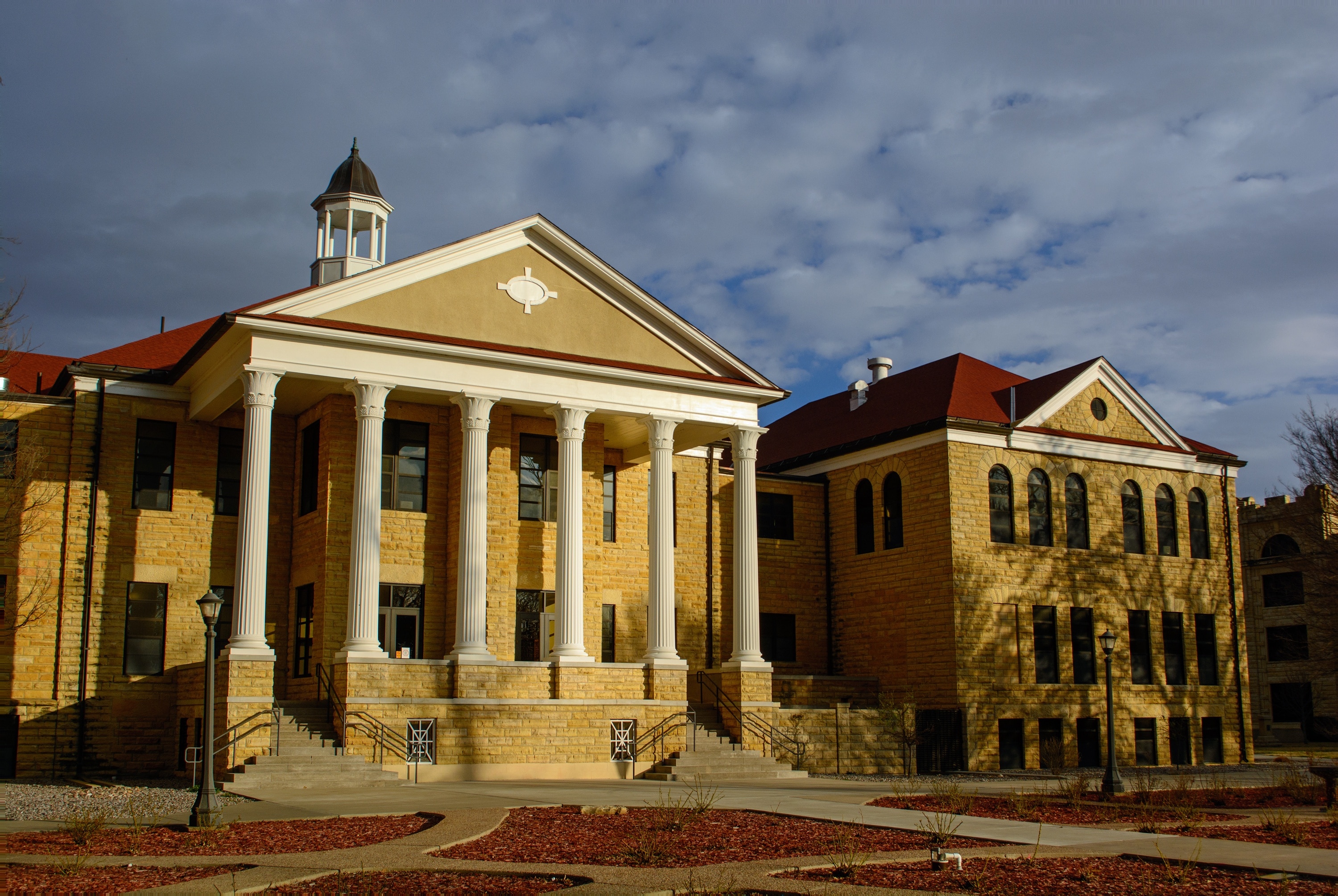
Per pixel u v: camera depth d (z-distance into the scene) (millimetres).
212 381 29859
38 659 28938
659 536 31688
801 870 13594
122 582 30188
